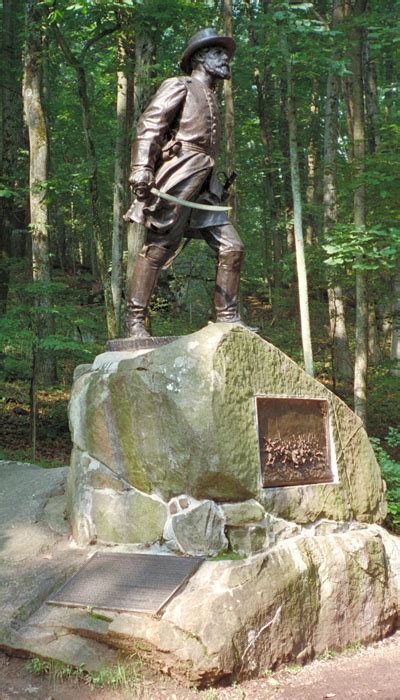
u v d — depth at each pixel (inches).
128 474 222.7
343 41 401.1
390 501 348.8
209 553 207.0
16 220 678.5
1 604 204.1
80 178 502.6
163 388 213.0
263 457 220.7
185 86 237.9
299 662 211.3
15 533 239.0
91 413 232.4
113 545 223.1
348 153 546.3
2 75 655.1
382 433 533.0
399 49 433.4
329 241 395.5
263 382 225.6
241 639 191.3
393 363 559.8
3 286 592.1
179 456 210.2
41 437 488.7
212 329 218.8
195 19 484.1
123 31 454.0
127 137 517.7
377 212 430.3
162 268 245.9
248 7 684.1
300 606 214.2
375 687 195.3
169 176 234.8
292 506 226.8
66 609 200.2
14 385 587.2
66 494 249.4
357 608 236.2
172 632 184.4
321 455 244.5
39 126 561.3
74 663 185.8
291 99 414.0
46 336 431.8
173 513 213.0
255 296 953.5
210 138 240.7
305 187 964.6
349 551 237.5
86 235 1146.7
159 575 201.9
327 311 803.4
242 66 665.0
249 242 860.6
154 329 637.3
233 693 184.1
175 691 180.9
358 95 428.8
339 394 601.3
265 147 800.9
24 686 181.6
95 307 730.8
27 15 532.1
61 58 564.1
